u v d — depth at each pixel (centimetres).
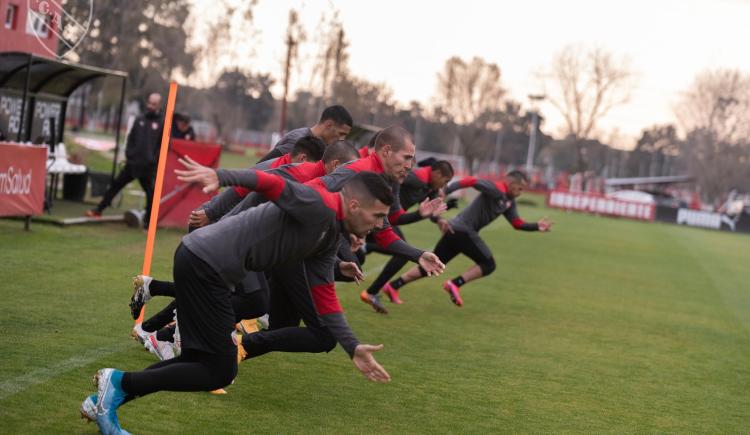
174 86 607
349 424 513
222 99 5803
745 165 6862
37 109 1411
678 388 724
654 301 1312
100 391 418
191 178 379
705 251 2628
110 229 1259
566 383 693
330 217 412
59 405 478
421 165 922
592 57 6694
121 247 1098
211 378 427
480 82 6731
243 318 577
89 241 1114
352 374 634
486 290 1216
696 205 6097
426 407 572
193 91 5012
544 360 777
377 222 418
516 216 990
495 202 966
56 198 1515
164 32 4372
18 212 1080
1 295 738
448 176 888
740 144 6962
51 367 546
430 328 868
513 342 848
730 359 891
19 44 1603
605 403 641
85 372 544
